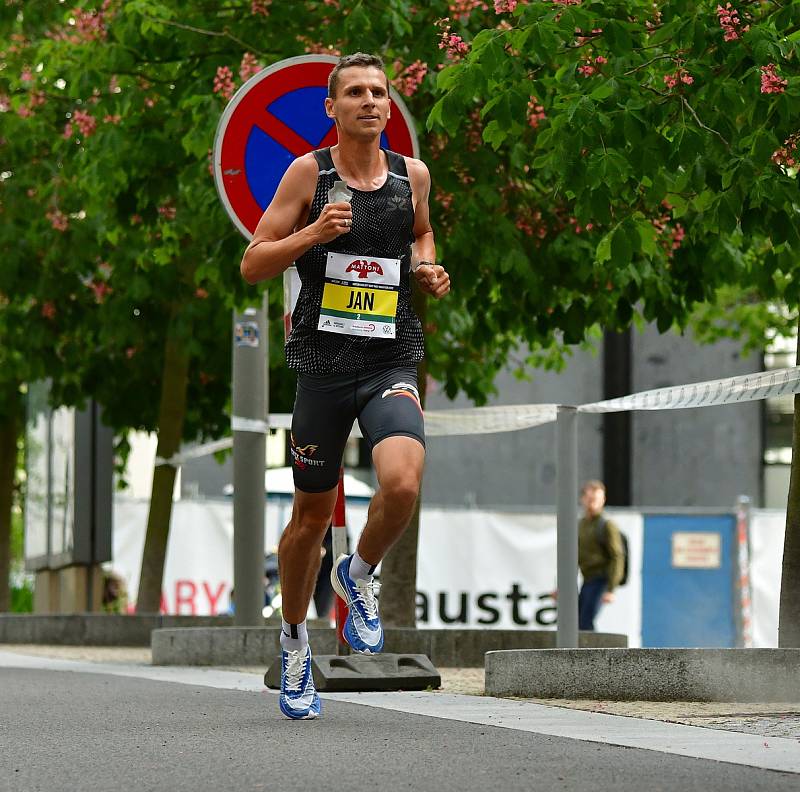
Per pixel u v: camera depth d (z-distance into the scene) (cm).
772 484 7600
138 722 1638
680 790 1122
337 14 2764
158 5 2908
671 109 2080
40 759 1341
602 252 2222
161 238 3797
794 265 2850
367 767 1248
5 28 3584
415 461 1417
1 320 4209
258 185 2117
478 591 4866
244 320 3177
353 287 1458
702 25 2036
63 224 3838
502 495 7875
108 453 4412
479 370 4503
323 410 1475
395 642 2852
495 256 2883
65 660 3247
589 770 1227
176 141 3138
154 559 4197
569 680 1975
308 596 1605
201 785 1162
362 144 1473
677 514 4675
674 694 1944
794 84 1997
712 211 2119
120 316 4038
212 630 2861
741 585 4631
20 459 7062
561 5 2112
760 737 1488
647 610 4678
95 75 3069
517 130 2183
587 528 4291
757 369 7475
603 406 2238
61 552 4522
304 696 1652
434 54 2694
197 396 4519
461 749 1366
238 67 2881
